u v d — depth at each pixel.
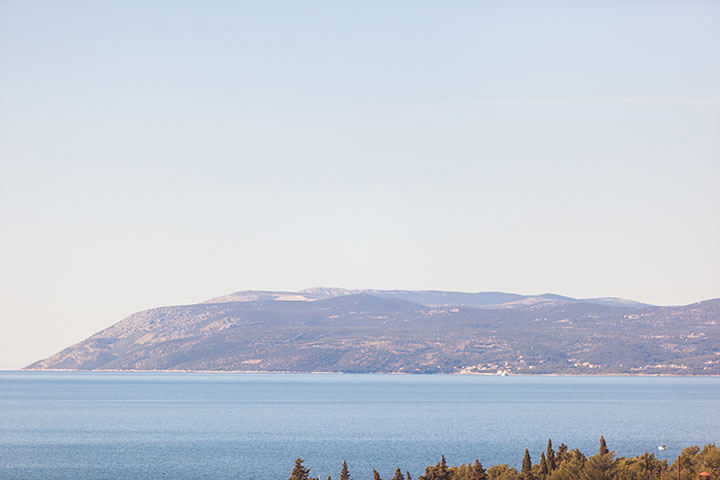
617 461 163.25
